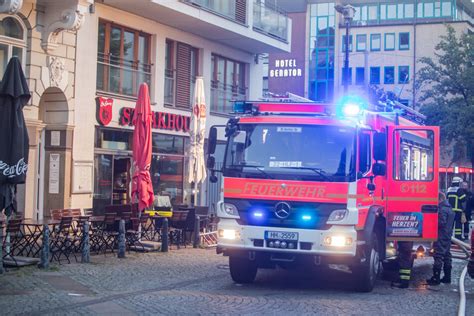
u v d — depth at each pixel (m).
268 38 30.73
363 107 13.30
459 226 26.14
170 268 16.03
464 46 56.97
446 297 13.18
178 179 27.72
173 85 27.34
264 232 12.69
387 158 14.71
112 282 13.70
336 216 12.53
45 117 21.97
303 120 12.95
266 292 13.11
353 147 12.73
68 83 21.73
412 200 14.62
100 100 22.95
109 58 23.91
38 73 20.64
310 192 12.62
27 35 20.42
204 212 23.31
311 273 16.14
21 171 13.80
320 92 75.88
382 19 77.81
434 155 14.51
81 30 22.19
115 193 24.19
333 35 75.69
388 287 14.39
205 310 10.99
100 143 23.48
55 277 13.97
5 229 15.08
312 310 11.27
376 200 14.04
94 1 22.73
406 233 14.55
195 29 27.52
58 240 16.66
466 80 55.84
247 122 13.20
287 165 12.82
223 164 13.20
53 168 21.80
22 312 10.46
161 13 24.69
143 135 19.88
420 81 59.19
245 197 12.86
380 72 74.25
